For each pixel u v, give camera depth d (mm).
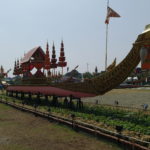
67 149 11477
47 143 12617
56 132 15180
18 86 42688
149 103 34219
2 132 15414
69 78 25875
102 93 21766
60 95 26359
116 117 18359
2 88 67250
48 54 34469
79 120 17672
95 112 21062
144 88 80625
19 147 11938
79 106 24297
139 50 16781
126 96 48781
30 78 35812
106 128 14633
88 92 22750
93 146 11852
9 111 26375
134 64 18016
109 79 20484
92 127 14703
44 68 34969
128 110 22656
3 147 11969
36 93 33219
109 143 12273
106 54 29047
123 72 19125
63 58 32562
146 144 10617
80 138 13523
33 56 36875
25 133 15055
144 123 15617
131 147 10969
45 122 18781
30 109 24719
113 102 36562
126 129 14164
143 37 15547
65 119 17672
